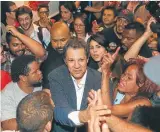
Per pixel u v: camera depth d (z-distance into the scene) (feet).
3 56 11.21
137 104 8.46
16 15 11.99
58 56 10.66
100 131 4.39
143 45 11.00
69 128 8.32
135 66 9.33
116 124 4.65
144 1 11.82
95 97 4.68
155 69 2.81
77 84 8.73
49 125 5.08
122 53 10.74
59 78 8.77
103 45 10.42
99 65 10.28
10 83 10.11
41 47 11.15
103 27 11.64
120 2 12.70
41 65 10.55
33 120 4.98
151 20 11.25
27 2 12.28
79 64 8.64
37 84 10.07
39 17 12.19
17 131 8.23
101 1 12.89
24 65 9.87
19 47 11.34
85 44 8.87
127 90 9.18
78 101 8.68
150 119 5.58
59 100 8.49
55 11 12.38
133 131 4.64
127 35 10.95
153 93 8.65
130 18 11.55
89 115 4.56
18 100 9.78
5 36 11.55
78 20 11.88
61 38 10.93
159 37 10.89
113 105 8.57
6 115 9.50
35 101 5.12
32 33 11.91
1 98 9.73
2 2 12.11
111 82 9.32
